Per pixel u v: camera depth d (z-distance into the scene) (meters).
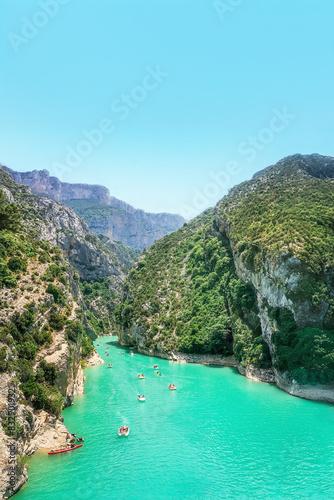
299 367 59.25
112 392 63.66
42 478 34.06
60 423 44.53
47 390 45.50
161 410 53.00
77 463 37.00
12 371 39.03
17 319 51.19
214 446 40.62
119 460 37.62
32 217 143.12
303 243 67.25
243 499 30.70
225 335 84.69
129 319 118.56
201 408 53.34
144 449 40.16
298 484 32.81
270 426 45.84
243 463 36.78
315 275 63.56
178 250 137.12
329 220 74.00
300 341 59.53
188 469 35.72
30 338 50.50
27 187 176.75
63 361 52.31
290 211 81.38
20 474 32.44
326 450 39.19
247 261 82.00
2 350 39.06
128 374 78.69
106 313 185.62
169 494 31.50
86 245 197.62
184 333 94.38
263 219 86.50
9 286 58.97
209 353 87.62
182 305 105.50
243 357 74.75
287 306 64.38
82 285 189.75
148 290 122.25
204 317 93.56
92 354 93.75
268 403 54.69
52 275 72.62
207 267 111.88
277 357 63.47
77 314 70.62
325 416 48.72
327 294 62.12
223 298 93.50
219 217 109.75
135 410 53.25
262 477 34.12
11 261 66.50
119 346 126.06
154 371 80.75
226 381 68.88
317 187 92.31
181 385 67.19
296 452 38.84
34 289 62.41
